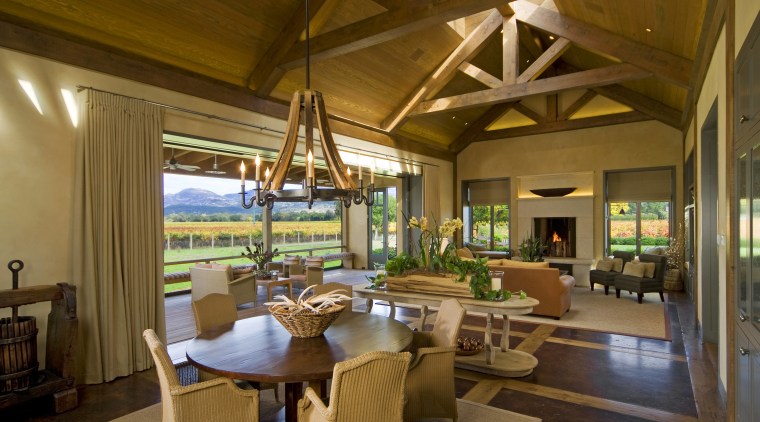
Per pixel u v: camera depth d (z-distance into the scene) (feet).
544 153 33.06
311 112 9.55
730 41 9.09
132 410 10.95
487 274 13.41
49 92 12.81
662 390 11.73
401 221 37.37
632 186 30.50
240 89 18.93
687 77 17.51
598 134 31.01
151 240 14.51
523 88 23.11
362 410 6.44
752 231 7.25
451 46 24.86
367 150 26.68
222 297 11.19
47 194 12.66
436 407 9.00
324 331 9.15
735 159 8.69
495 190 36.04
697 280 18.34
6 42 12.00
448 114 32.14
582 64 30.17
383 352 6.41
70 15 13.56
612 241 31.27
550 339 16.61
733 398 8.67
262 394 11.82
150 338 7.32
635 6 15.53
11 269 11.10
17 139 12.15
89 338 12.76
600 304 23.08
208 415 7.03
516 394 11.57
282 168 9.47
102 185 13.23
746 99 7.74
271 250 36.88
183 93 16.70
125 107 14.06
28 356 10.59
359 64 22.49
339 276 35.01
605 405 10.84
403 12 15.12
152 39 15.72
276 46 18.48
